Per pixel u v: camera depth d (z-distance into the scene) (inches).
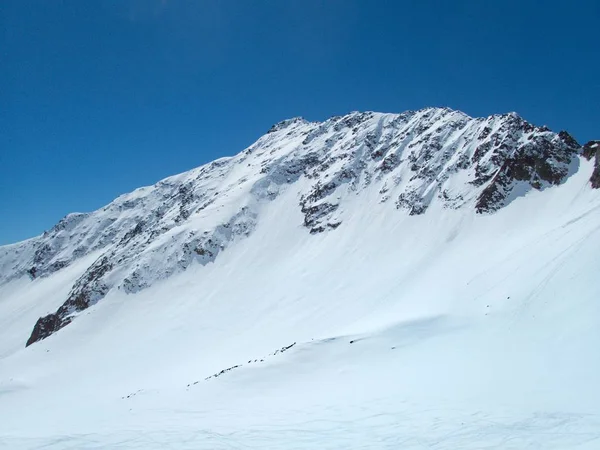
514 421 641.6
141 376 2327.8
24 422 1321.4
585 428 586.2
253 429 673.6
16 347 4650.6
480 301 1626.5
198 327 2861.7
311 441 595.8
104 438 623.5
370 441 586.2
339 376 1176.8
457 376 991.0
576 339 1052.5
